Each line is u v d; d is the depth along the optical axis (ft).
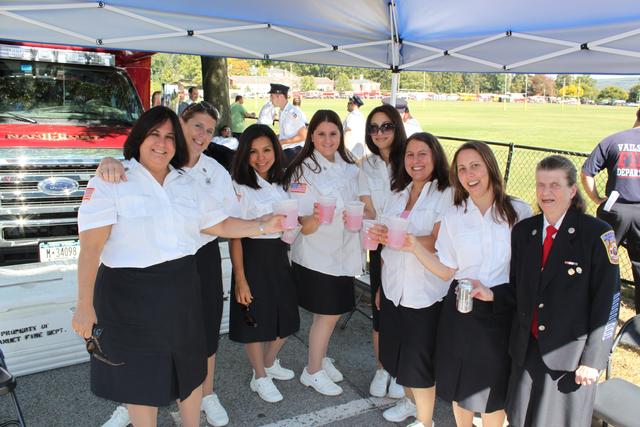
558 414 8.34
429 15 15.80
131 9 14.79
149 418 8.66
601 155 16.46
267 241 11.41
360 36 18.22
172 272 8.22
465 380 9.26
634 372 13.71
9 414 11.37
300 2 15.30
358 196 12.43
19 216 15.42
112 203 7.81
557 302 8.09
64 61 19.34
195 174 9.98
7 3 13.29
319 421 11.49
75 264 15.57
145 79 22.24
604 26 13.51
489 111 193.67
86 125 18.80
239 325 11.69
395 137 11.94
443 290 10.23
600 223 8.06
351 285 12.40
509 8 14.02
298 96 44.68
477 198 9.20
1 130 17.02
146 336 8.10
